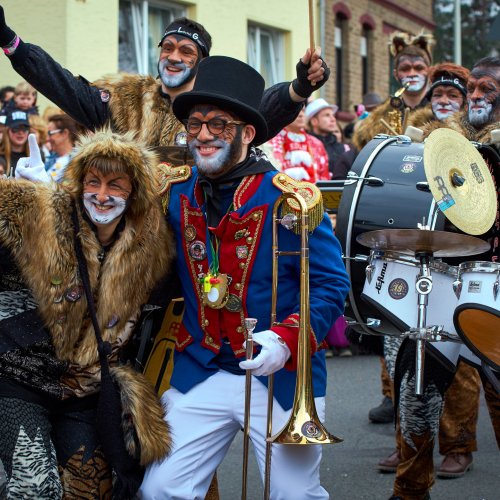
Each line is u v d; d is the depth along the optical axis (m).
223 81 3.62
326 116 9.52
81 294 3.57
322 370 3.79
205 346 3.71
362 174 4.52
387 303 4.12
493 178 4.51
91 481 3.61
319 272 3.67
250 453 5.89
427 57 7.27
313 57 4.28
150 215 3.64
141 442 3.56
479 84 5.30
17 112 7.86
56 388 3.59
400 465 4.55
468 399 5.45
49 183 3.61
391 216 4.38
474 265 3.88
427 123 5.99
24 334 3.55
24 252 3.52
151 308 3.77
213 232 3.67
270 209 3.63
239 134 3.64
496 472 5.61
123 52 11.46
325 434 3.45
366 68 17.55
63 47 10.54
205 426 3.68
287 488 3.60
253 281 3.65
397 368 4.50
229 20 12.69
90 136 3.65
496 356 3.96
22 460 3.44
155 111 4.85
